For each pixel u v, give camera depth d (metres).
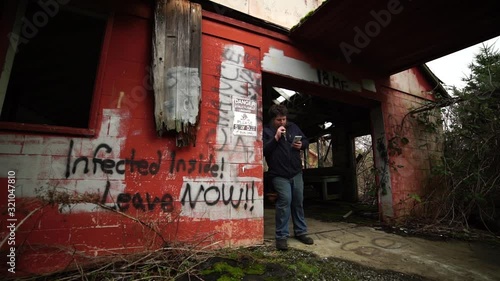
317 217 5.03
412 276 2.26
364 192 7.46
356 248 3.00
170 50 2.70
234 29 3.27
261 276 2.09
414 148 4.95
